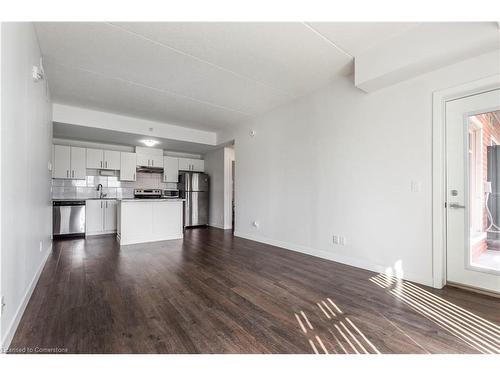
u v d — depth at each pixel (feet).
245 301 6.95
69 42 8.02
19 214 5.62
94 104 13.48
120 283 8.20
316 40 8.04
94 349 4.73
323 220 11.53
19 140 5.59
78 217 16.99
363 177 9.93
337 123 10.93
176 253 12.35
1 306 4.30
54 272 9.27
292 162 13.20
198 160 23.73
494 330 5.51
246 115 15.58
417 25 7.33
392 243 9.02
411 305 6.72
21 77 5.76
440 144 7.87
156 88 11.57
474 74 7.16
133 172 19.85
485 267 7.39
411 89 8.49
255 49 8.54
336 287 8.00
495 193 7.22
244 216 16.67
